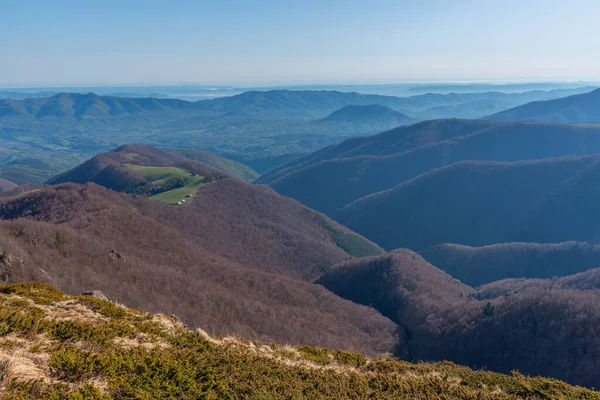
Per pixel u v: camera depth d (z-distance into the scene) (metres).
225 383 12.56
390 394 14.05
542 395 15.09
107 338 14.79
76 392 9.41
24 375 10.27
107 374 11.32
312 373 15.44
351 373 16.38
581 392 15.47
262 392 12.48
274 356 17.53
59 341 13.52
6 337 12.72
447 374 17.23
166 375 11.90
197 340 17.42
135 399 10.27
